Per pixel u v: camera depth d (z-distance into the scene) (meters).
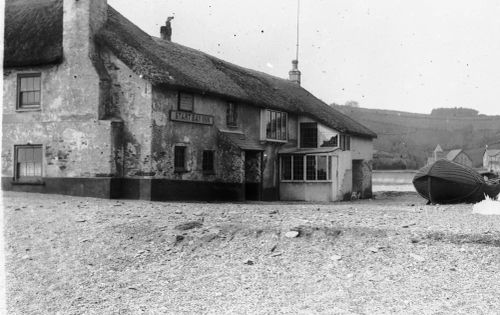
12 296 8.55
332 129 30.66
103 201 18.50
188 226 12.59
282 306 8.11
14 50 21.08
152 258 10.70
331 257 10.37
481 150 111.25
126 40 21.47
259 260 10.45
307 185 29.48
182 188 21.78
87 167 20.22
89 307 8.16
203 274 9.78
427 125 129.25
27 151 21.50
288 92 34.50
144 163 20.12
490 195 21.64
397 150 109.00
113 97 20.72
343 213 15.41
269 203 24.03
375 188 54.28
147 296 8.66
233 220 13.31
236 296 8.60
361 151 35.38
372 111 134.75
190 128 22.45
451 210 16.88
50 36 21.06
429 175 20.73
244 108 26.83
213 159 24.23
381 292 8.66
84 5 20.44
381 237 11.29
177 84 20.98
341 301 8.29
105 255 10.84
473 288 8.73
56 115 20.80
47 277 9.57
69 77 20.59
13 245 11.31
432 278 9.22
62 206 16.14
